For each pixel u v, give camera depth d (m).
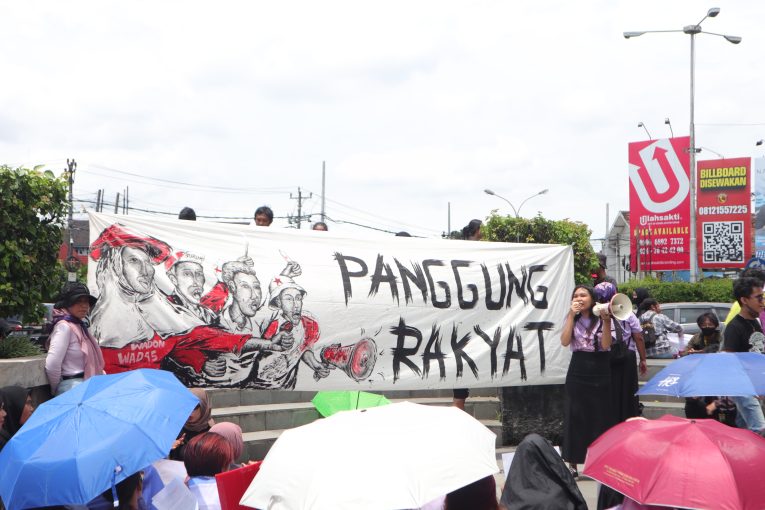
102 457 3.73
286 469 3.44
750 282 6.23
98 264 6.63
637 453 3.58
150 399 4.14
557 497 4.14
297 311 7.15
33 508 3.85
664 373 5.48
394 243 7.76
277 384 7.05
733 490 3.26
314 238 7.45
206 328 6.81
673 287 24.23
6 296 6.53
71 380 5.88
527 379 8.06
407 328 7.59
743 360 5.26
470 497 3.60
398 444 3.46
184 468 4.57
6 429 5.14
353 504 3.17
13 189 6.44
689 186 30.31
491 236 26.25
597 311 6.91
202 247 6.96
